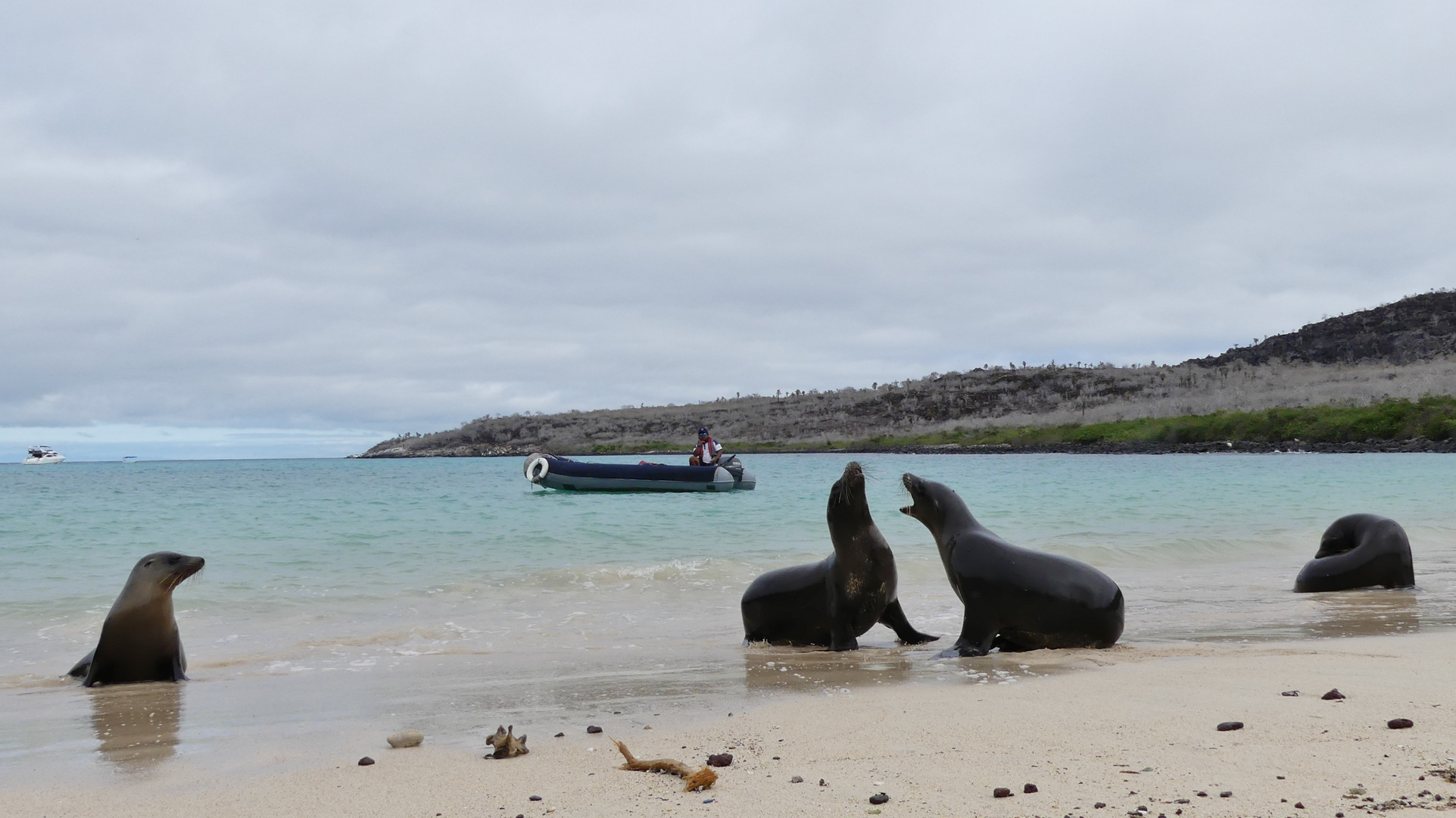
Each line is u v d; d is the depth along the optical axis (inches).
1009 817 124.9
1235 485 1176.2
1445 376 4399.6
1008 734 171.6
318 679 265.9
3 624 382.9
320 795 150.0
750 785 145.3
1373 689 200.4
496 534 695.1
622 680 250.5
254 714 219.9
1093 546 593.6
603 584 477.1
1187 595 417.7
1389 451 2632.9
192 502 1013.2
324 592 450.6
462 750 178.1
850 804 133.4
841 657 287.0
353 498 1100.5
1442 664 233.9
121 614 268.1
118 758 179.9
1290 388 4704.7
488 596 443.2
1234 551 597.6
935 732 175.3
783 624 319.3
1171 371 5639.8
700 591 457.4
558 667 277.4
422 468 2625.5
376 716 213.3
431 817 137.2
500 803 142.1
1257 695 198.1
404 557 574.9
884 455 3211.1
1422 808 122.6
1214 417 3457.2
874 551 298.8
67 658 322.7
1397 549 418.9
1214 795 130.9
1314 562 432.8
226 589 458.6
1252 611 363.3
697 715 203.3
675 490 1191.6
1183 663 246.5
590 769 159.9
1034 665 258.1
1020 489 1121.4
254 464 4163.4
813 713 198.8
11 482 1593.3
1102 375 5605.3
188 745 189.9
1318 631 310.5
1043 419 4768.7
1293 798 128.5
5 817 143.6
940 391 5629.9
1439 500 942.4
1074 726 175.3
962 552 293.9
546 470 1206.9
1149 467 1775.3
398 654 308.7
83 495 1154.7
